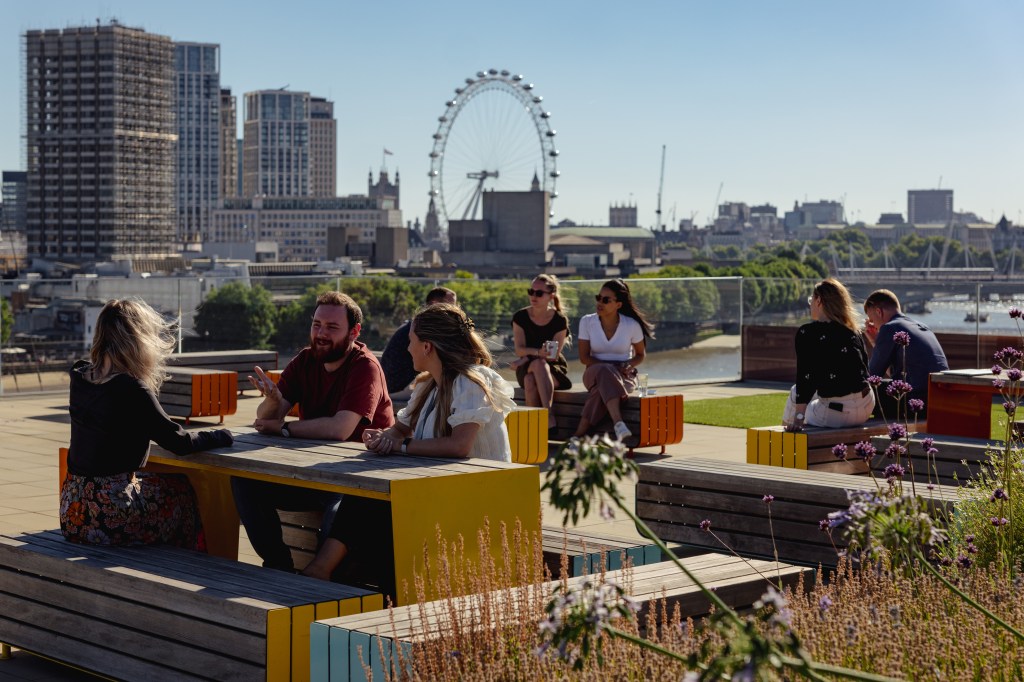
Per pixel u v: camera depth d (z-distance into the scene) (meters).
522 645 3.25
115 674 4.23
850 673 2.32
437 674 3.19
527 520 4.46
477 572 4.25
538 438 10.23
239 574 4.20
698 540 5.93
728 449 11.45
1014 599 3.53
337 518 4.73
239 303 19.17
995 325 17.56
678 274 132.75
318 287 19.34
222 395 13.52
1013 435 6.45
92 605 4.32
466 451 4.81
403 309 19.34
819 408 8.08
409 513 4.14
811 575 4.38
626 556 5.12
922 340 8.40
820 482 5.57
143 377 4.74
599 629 2.49
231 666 3.79
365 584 4.89
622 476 2.38
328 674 3.52
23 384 16.78
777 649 2.43
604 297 11.02
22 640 4.63
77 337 17.27
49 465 10.35
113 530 4.63
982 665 3.13
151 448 5.02
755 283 19.81
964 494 5.18
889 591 3.64
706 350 19.44
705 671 2.07
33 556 4.55
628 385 10.97
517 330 11.48
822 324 8.00
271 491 5.10
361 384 5.42
